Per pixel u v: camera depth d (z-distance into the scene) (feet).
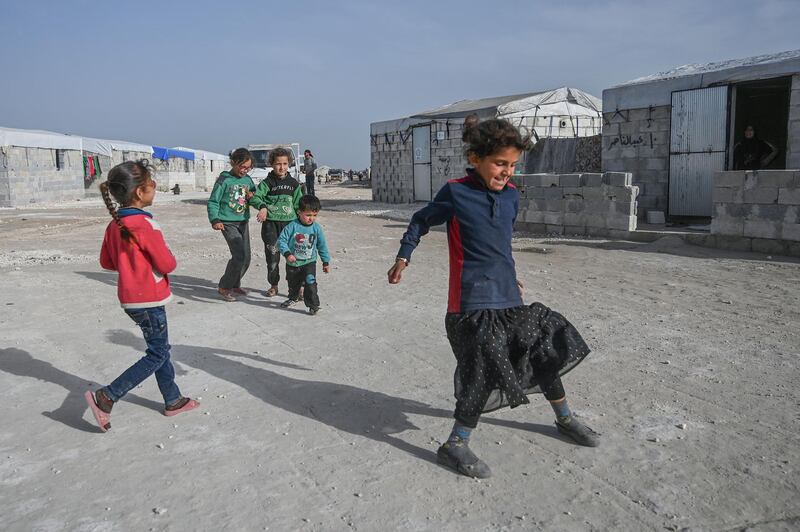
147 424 13.58
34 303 24.48
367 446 12.45
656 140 51.93
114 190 13.05
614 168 55.01
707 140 48.78
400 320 21.77
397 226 54.39
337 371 16.72
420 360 17.53
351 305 24.08
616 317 21.66
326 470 11.51
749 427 12.98
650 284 27.30
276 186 25.45
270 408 14.34
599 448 12.21
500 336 11.19
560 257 35.24
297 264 22.82
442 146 74.79
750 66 45.60
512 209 11.68
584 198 43.78
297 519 9.96
